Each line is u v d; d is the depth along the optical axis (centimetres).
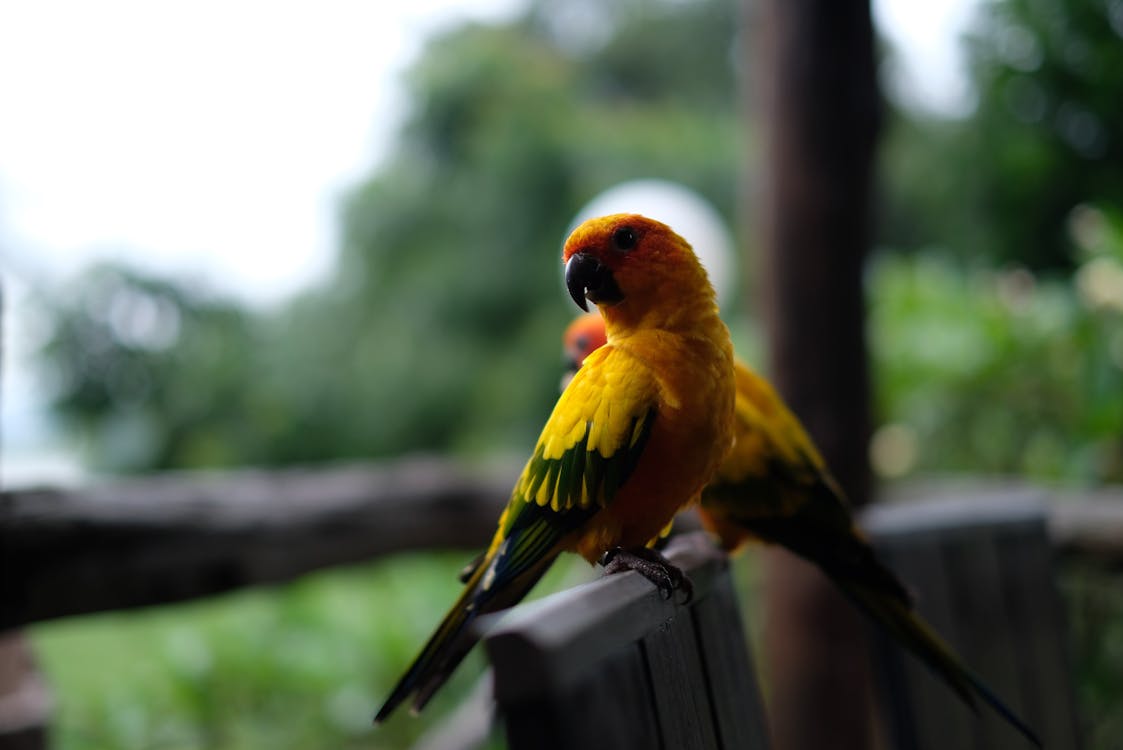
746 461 259
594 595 109
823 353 392
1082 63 585
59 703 563
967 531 271
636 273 201
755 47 414
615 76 1015
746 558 602
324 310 918
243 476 416
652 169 853
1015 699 265
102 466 817
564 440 200
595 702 96
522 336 875
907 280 617
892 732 244
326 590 693
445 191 912
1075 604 448
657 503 200
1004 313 571
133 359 803
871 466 400
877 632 250
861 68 390
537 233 880
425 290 889
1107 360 509
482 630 202
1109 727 436
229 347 859
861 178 394
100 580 338
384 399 870
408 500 464
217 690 576
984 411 569
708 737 134
